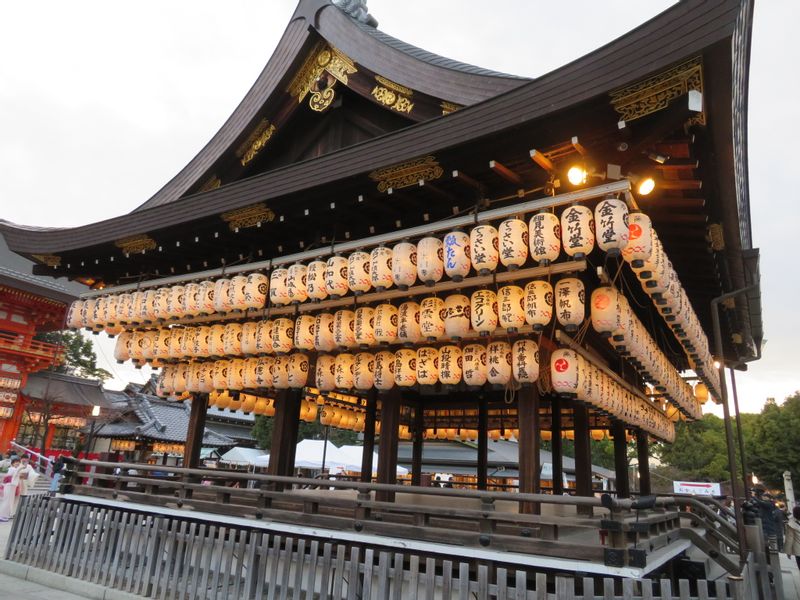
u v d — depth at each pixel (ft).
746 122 19.58
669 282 19.03
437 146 18.33
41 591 24.21
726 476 150.20
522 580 14.85
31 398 106.83
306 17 28.60
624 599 13.94
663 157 15.98
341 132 29.22
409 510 18.54
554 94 15.66
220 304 26.32
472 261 18.39
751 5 13.64
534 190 19.17
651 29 13.82
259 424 101.81
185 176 33.45
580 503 15.76
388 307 22.12
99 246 30.73
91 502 28.45
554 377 19.08
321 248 23.71
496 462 69.00
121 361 32.14
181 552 21.76
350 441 116.57
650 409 33.06
